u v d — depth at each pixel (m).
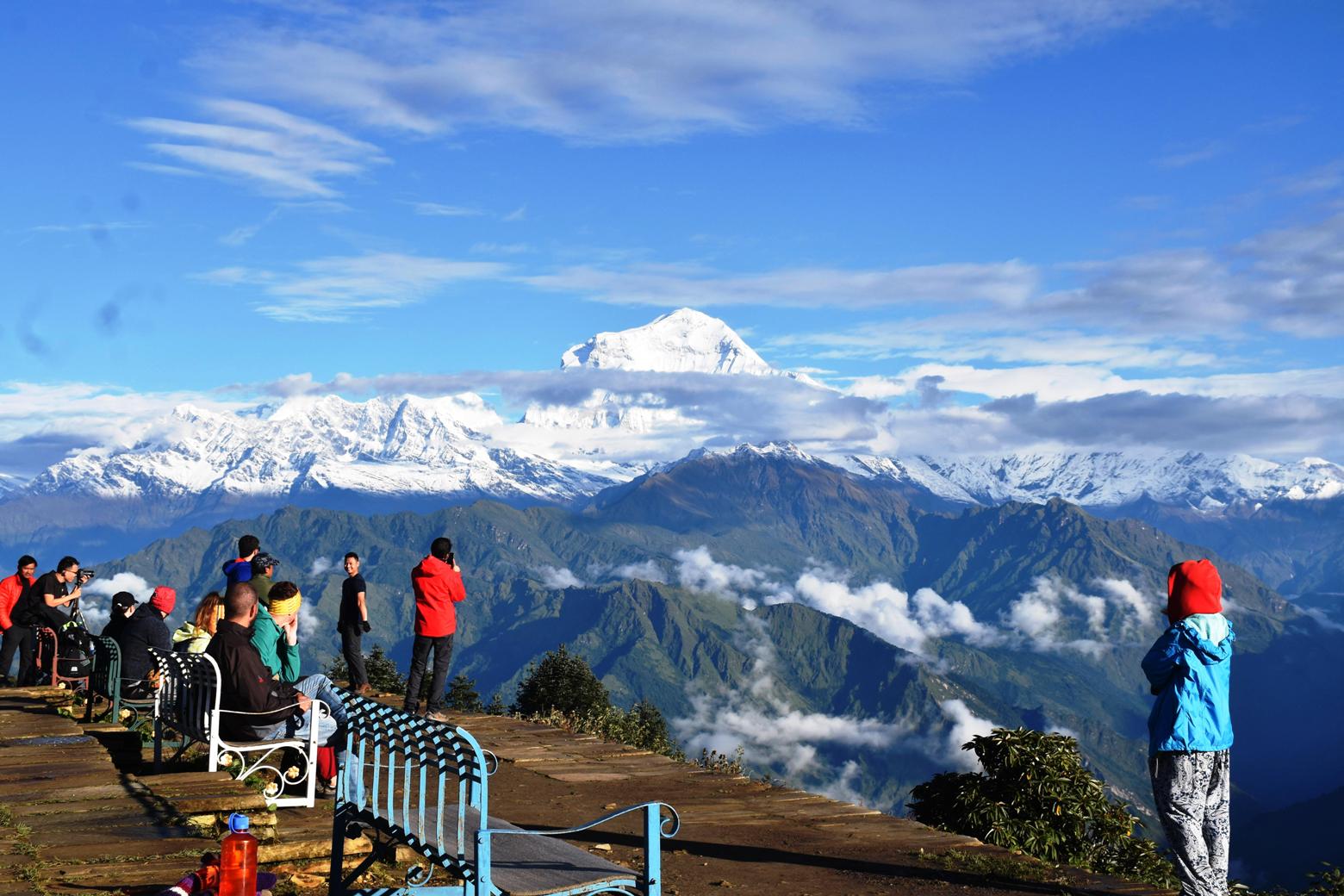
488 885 5.33
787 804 11.53
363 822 6.70
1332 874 10.09
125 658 14.38
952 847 9.75
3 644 19.48
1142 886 8.56
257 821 8.36
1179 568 7.79
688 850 9.35
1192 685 7.57
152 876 6.86
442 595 16.22
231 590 10.36
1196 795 7.56
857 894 8.12
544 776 12.79
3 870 6.87
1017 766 11.34
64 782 9.75
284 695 10.28
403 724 6.12
